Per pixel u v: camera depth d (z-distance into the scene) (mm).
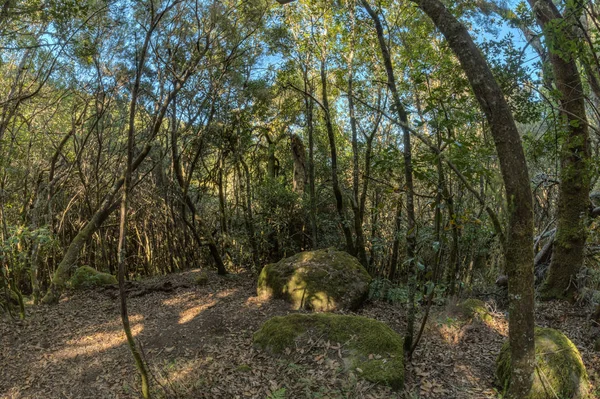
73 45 7172
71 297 7664
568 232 7352
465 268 8328
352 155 10328
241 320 6062
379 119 8531
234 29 7750
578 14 4996
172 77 7820
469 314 6105
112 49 7781
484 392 4281
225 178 11000
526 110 6305
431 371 4656
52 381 4523
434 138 5418
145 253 10883
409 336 4770
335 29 8250
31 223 8336
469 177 4172
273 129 10570
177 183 9391
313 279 6820
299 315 5266
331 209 10141
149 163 10383
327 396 3953
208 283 8492
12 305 6945
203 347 5203
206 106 8594
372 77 8711
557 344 4391
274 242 9836
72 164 8812
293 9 8906
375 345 4645
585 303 7016
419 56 5379
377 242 7645
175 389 4008
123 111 9312
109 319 6414
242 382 4293
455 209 5270
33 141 9062
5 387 4426
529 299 3312
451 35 3258
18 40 7012
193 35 7941
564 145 6691
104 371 4688
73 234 10180
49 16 6230
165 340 5469
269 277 7215
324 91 8477
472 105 5676
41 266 9445
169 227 10938
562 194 7457
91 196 10000
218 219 10898
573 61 6746
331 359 4582
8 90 8328
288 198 9484
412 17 7262
